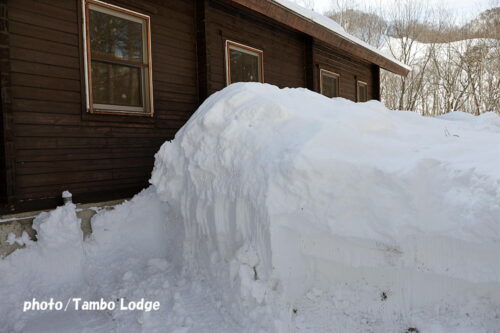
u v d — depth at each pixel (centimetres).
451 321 207
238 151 289
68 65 392
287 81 774
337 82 981
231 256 283
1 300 311
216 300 278
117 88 453
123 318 281
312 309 244
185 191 336
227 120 308
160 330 253
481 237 198
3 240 336
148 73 482
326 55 916
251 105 307
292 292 248
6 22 333
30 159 360
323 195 240
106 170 429
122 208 416
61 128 386
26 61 358
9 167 336
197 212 316
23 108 355
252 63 683
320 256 252
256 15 673
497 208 195
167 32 512
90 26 420
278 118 294
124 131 451
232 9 621
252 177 264
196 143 321
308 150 246
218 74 593
